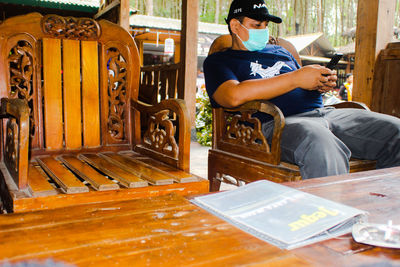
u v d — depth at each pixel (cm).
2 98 176
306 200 99
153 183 152
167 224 84
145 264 65
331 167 183
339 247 77
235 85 212
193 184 159
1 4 744
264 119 220
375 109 335
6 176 156
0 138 183
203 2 3406
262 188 111
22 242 73
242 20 243
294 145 192
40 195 131
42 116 202
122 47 220
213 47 258
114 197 143
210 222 86
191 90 492
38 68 196
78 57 208
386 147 211
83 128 211
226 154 230
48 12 802
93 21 210
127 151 223
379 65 333
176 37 1410
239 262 67
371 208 103
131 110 226
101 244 73
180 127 177
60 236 76
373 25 328
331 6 3525
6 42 186
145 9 2795
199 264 65
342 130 227
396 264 70
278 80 203
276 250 72
